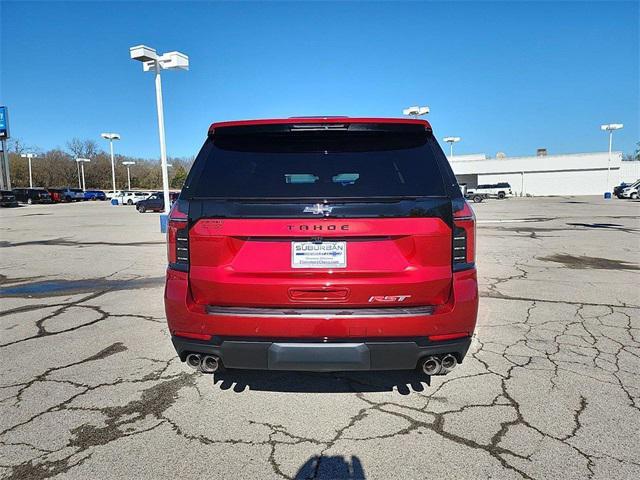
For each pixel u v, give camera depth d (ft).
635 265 26.91
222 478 7.55
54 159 287.89
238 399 10.28
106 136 164.76
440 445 8.41
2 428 9.09
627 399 10.05
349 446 8.43
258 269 8.34
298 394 10.51
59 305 18.61
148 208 103.19
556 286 21.25
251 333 8.33
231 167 9.17
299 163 9.15
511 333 14.47
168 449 8.37
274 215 8.27
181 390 10.74
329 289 8.27
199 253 8.51
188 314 8.55
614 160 180.34
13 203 136.15
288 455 8.18
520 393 10.38
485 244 36.68
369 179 8.87
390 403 10.03
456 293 8.41
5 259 31.81
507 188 160.66
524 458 7.98
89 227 59.88
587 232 45.50
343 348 8.29
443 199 8.48
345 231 8.18
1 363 12.39
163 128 47.57
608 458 7.95
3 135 161.99
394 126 9.39
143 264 29.14
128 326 15.62
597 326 15.19
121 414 9.64
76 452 8.28
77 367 12.09
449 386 10.78
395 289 8.27
